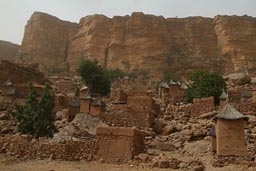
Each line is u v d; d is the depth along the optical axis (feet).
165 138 105.60
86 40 370.32
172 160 69.72
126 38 359.46
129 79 268.82
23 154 78.38
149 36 353.92
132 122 114.01
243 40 341.62
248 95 155.22
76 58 367.66
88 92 176.45
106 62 352.90
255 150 76.59
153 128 114.21
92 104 129.29
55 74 298.76
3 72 188.75
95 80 193.36
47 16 395.96
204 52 346.13
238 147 72.28
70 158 76.33
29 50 372.38
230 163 70.23
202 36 359.25
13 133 103.55
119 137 74.79
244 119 74.84
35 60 363.97
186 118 125.29
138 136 78.38
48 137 96.99
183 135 105.50
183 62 332.60
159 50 346.33
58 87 203.92
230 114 74.79
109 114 117.70
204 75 156.56
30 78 206.80
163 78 286.87
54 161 74.90
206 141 99.19
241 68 317.63
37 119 97.91
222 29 353.10
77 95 180.04
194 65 326.44
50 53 375.25
